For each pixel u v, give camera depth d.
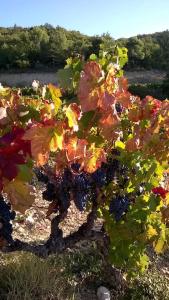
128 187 1.46
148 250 2.00
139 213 1.46
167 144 1.38
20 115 1.04
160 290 1.70
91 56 1.07
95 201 1.42
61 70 1.09
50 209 1.34
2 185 0.97
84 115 1.06
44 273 1.57
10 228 1.18
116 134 1.18
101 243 1.66
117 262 1.56
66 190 1.27
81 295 1.62
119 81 1.09
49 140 0.96
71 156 1.05
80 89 1.00
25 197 1.00
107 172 1.41
